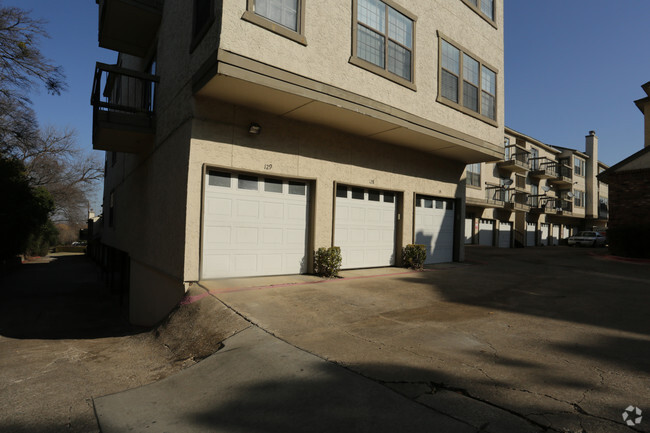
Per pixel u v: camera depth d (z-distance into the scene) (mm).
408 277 9172
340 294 6965
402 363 3723
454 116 10352
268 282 7559
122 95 14234
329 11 7457
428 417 2686
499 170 27859
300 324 5168
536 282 8727
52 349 6516
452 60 10406
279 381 3500
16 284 20766
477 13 11391
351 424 2682
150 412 3301
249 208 7957
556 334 4676
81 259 41062
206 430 2867
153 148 9930
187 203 6969
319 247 8891
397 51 8883
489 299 6820
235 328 5156
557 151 35688
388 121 8469
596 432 2400
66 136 31359
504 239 28312
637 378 3268
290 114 8109
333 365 3715
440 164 12336
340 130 9305
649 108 17516
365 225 10227
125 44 11484
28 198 22578
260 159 7887
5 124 17438
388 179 10539
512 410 2730
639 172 15359
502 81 12352
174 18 8742
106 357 5633
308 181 8977
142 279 10461
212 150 7238
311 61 7090
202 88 6594
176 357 5039
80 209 43594
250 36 6277
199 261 7090
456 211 13172
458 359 3820
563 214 34562
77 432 3076
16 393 4059
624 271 11023
